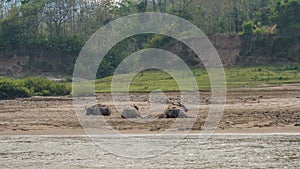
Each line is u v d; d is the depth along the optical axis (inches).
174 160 1294.3
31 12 5570.9
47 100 3070.9
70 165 1261.1
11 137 1694.1
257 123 1861.5
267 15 5118.1
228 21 5206.7
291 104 2416.3
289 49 4559.5
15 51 5280.5
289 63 4446.4
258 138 1584.6
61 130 1801.2
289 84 3440.0
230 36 4778.5
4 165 1263.5
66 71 5118.1
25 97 3289.9
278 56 4564.5
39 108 2586.1
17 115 2273.6
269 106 2367.1
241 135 1646.2
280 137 1595.7
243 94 3006.9
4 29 5374.0
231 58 4621.1
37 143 1569.9
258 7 5585.6
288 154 1330.0
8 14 5787.4
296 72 3991.1
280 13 4658.0
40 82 3481.8
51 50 5221.5
